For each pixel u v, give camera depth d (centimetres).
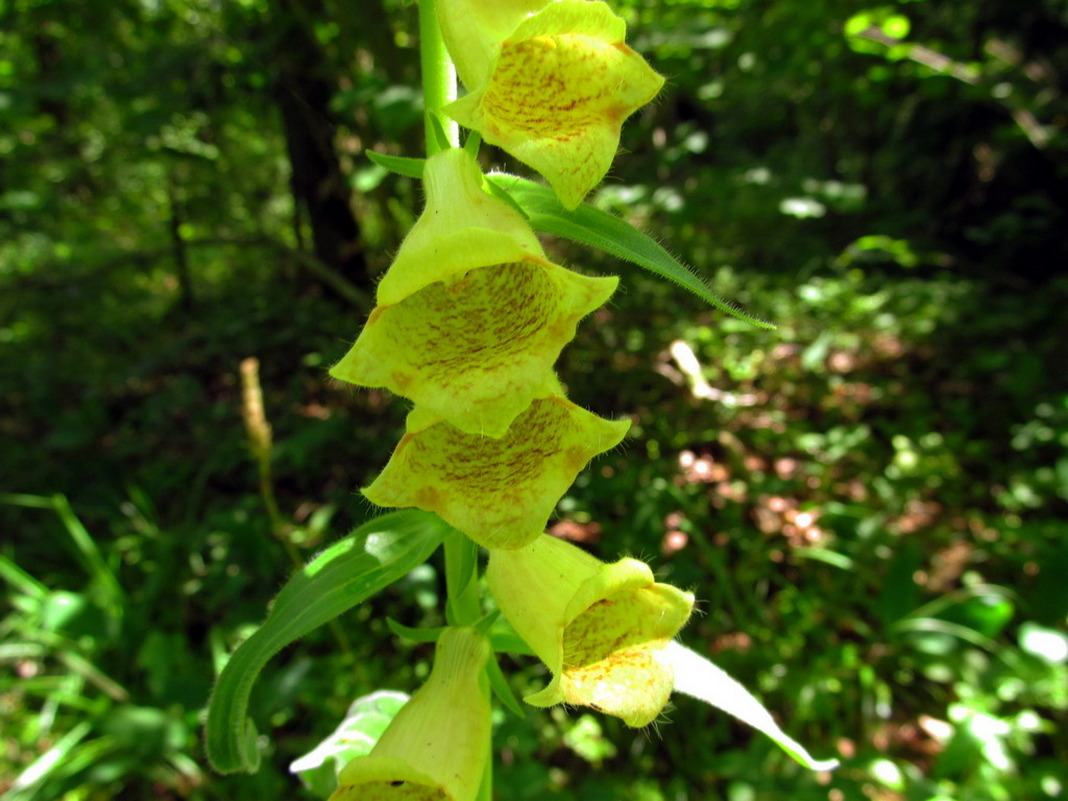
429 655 438
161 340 827
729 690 184
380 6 604
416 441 132
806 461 575
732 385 611
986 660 431
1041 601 457
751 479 509
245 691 159
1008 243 1032
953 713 400
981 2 1022
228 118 918
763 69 699
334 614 160
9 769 404
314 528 491
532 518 125
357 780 137
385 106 486
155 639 411
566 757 404
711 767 382
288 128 828
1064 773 387
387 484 126
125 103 719
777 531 480
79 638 443
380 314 119
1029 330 814
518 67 133
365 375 119
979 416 668
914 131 1257
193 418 659
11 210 884
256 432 326
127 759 385
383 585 164
